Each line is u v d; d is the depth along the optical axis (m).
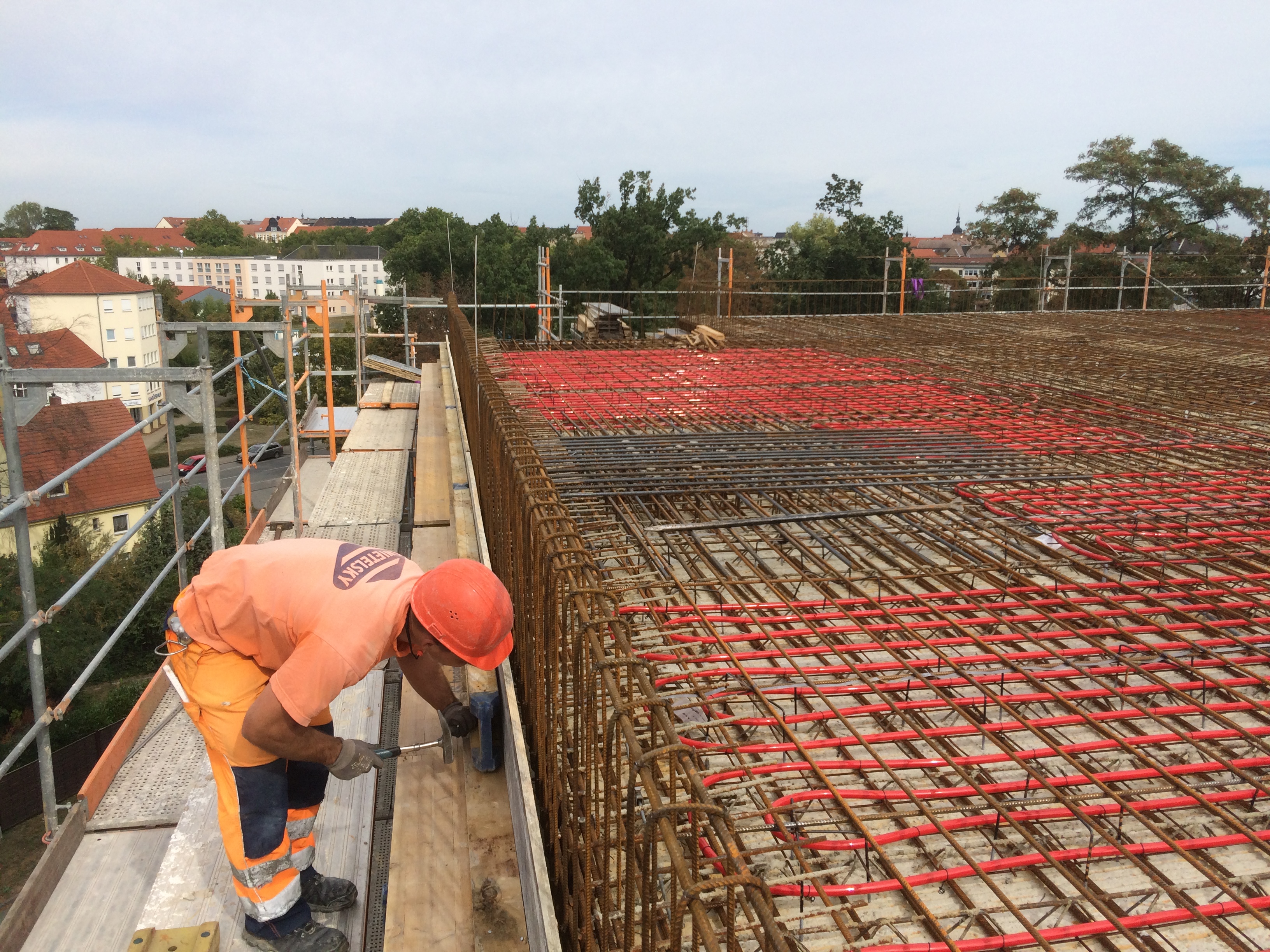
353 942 2.74
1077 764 2.65
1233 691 3.33
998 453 6.32
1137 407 7.92
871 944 2.17
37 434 20.55
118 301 56.88
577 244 40.84
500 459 4.17
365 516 8.57
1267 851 2.30
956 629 3.58
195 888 2.82
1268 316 17.44
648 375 9.82
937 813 2.49
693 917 1.28
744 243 43.56
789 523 4.91
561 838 2.54
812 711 3.16
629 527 4.71
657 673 3.12
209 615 2.28
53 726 15.48
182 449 46.62
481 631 2.24
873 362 10.77
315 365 24.30
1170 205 33.72
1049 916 2.27
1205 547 4.60
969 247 37.94
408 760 3.46
